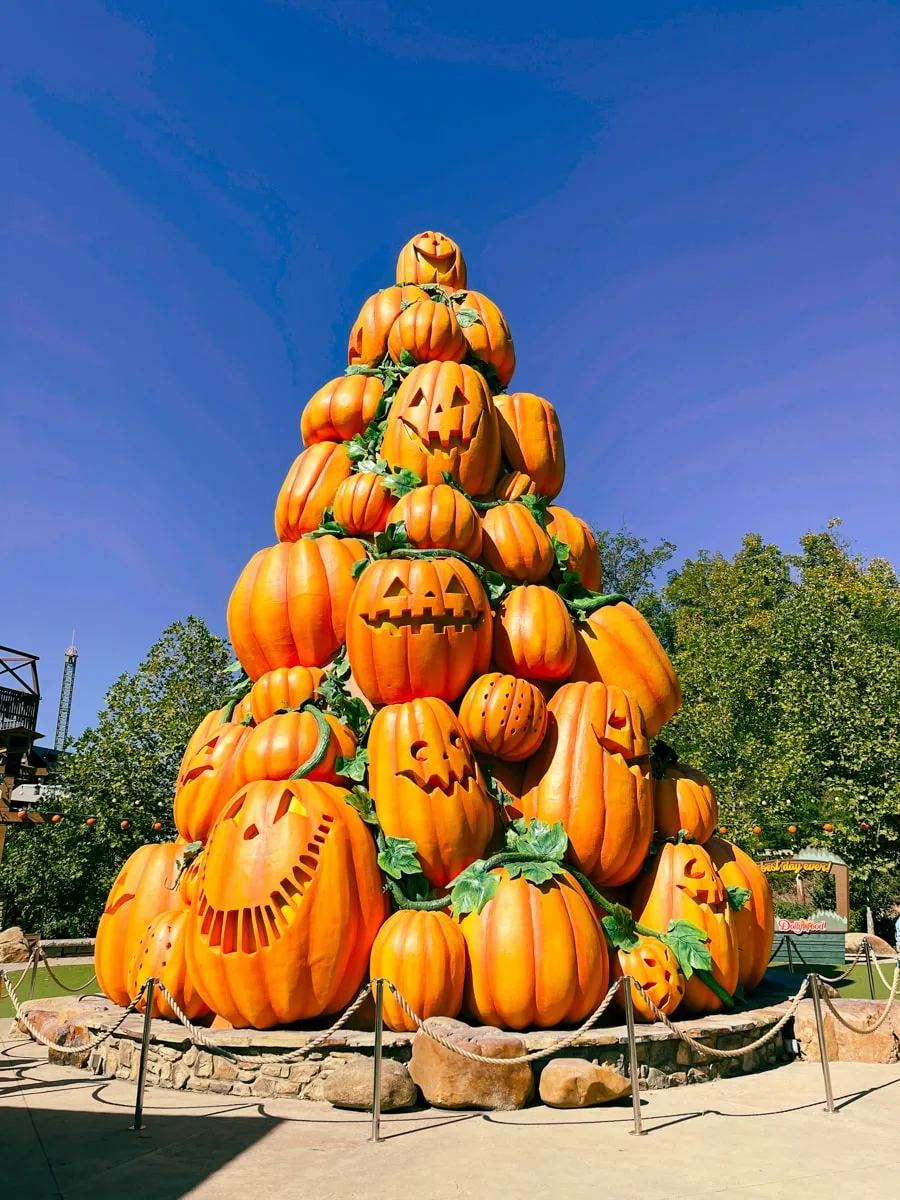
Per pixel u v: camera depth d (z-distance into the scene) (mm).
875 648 25328
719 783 23625
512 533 9789
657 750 9812
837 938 16469
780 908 20062
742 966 9305
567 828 8281
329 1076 6727
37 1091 7230
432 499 9344
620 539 43844
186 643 23234
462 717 8555
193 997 8031
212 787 9000
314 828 7520
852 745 23047
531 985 7281
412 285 12680
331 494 10938
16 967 15914
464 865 8023
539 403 11688
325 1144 5715
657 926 8414
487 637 8906
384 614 8531
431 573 8609
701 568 44844
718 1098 7035
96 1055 8031
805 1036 8633
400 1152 5551
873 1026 8422
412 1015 6504
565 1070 6637
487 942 7453
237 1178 5090
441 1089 6543
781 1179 5086
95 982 14172
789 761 22750
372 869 7801
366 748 8625
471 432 10289
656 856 8797
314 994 7324
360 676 8820
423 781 7953
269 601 9742
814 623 26016
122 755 21594
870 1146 5750
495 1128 6074
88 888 20688
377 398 11352
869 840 22484
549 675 9172
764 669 27250
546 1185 4957
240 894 7336
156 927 8320
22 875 20391
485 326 12078
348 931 7422
